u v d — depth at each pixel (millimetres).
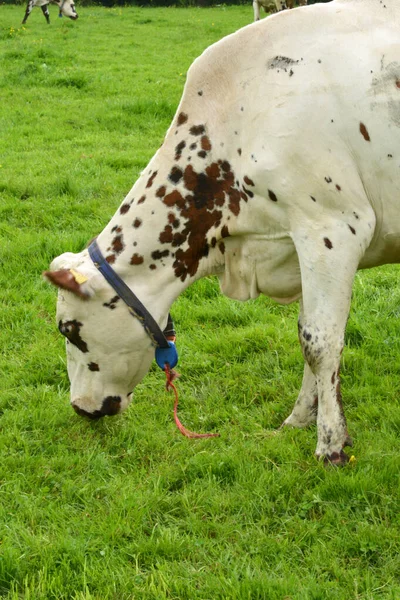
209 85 3625
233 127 3584
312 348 3611
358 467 3721
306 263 3523
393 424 4219
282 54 3494
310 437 4098
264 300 5945
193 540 3344
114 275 3680
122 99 12500
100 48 18297
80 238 6793
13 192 8125
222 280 3967
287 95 3430
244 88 3545
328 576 3115
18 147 10055
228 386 4785
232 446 4059
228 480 3814
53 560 3256
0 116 11688
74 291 3525
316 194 3436
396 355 5000
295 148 3406
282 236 3609
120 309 3705
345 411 4430
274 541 3305
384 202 3527
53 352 5184
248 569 3084
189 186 3658
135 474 3898
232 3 35250
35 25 23656
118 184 8359
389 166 3441
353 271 3545
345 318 3611
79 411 3971
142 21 25031
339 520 3404
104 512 3582
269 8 18609
